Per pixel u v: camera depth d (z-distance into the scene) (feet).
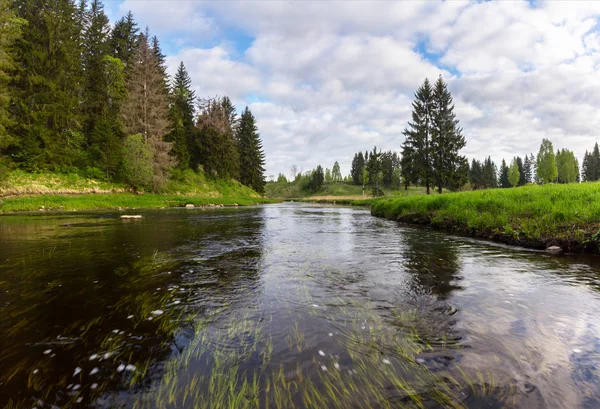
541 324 11.05
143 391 7.38
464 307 12.69
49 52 110.83
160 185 125.08
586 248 23.49
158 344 9.61
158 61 167.63
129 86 130.52
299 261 21.20
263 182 275.59
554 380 7.73
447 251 25.03
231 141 223.51
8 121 88.79
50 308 12.52
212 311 12.23
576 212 27.55
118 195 109.29
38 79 103.81
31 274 17.53
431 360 8.65
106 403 6.95
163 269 18.80
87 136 130.21
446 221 40.50
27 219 51.72
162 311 12.23
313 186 439.22
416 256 23.00
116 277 16.99
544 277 17.24
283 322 11.17
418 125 134.82
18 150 98.84
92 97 133.28
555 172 236.43
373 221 54.75
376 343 9.62
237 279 16.70
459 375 7.93
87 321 11.30
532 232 27.20
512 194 39.96
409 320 11.39
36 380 7.76
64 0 118.11
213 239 31.40
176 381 7.75
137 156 114.21
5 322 11.18
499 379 7.77
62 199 83.56
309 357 8.79
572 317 11.70
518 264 20.45
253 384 7.59
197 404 6.88
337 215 71.51
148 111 131.34
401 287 15.40
